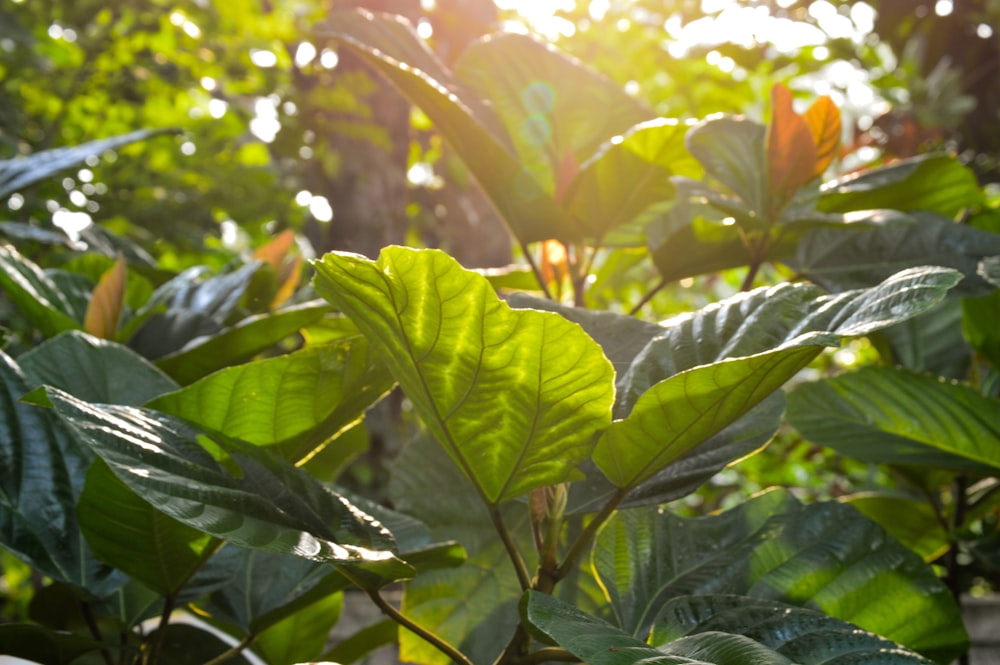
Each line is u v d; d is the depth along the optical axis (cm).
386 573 81
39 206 352
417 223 357
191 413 90
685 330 87
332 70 306
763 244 120
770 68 407
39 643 91
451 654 84
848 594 100
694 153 120
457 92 136
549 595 78
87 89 474
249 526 76
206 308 133
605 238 143
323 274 75
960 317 156
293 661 122
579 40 498
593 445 80
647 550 100
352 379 91
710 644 70
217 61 468
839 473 356
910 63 307
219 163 451
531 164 140
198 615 117
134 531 87
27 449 96
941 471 138
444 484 121
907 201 139
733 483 371
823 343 71
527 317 72
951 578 144
